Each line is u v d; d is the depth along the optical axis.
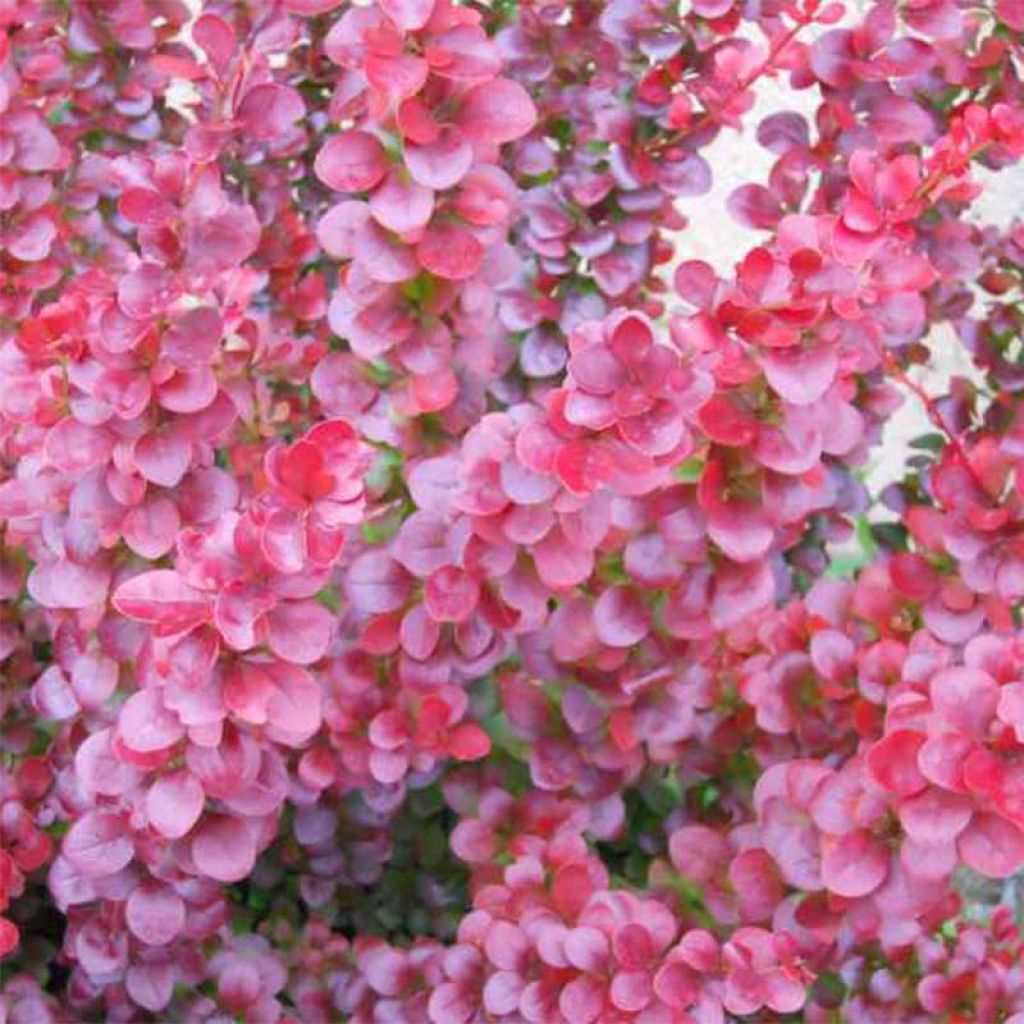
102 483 0.44
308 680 0.41
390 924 0.59
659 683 0.50
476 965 0.46
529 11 0.60
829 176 0.59
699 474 0.45
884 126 0.58
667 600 0.47
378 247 0.45
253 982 0.49
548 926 0.44
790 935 0.44
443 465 0.46
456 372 0.49
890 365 0.53
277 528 0.40
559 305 0.59
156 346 0.44
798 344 0.43
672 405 0.42
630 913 0.44
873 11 0.58
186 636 0.40
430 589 0.45
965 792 0.40
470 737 0.49
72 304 0.45
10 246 0.54
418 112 0.43
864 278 0.44
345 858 0.56
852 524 0.67
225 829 0.44
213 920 0.48
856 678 0.47
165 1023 0.50
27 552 0.49
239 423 0.51
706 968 0.43
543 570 0.44
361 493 0.40
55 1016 0.50
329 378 0.49
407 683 0.48
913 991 0.46
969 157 0.45
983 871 0.40
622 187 0.58
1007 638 0.42
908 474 0.68
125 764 0.43
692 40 0.58
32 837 0.47
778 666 0.49
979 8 0.61
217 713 0.40
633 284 0.59
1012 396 0.64
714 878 0.47
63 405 0.45
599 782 0.52
